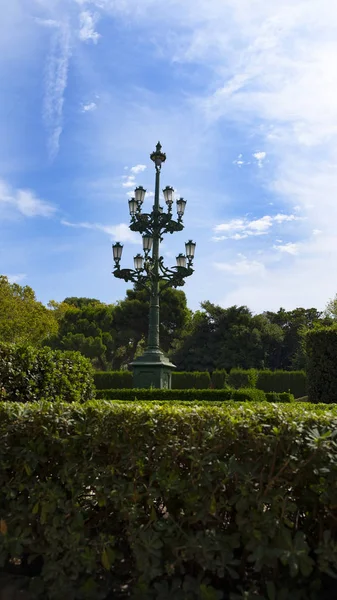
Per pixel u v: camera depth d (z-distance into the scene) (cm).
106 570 234
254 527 211
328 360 941
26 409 262
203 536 218
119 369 3816
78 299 5269
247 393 1223
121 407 255
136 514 226
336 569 219
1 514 248
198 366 3353
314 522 227
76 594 219
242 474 218
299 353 3394
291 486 224
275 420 235
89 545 231
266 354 3384
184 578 223
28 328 2836
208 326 3509
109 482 238
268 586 205
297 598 208
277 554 202
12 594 223
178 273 1376
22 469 251
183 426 239
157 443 236
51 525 236
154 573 212
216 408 260
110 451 241
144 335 3650
